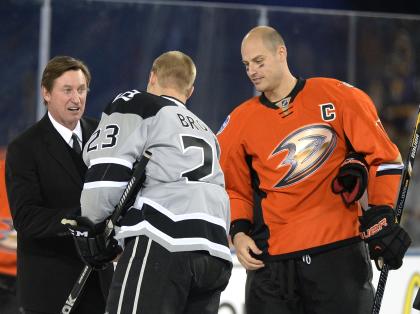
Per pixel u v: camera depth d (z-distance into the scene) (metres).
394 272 16.33
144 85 19.48
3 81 18.84
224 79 19.53
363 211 12.52
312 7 27.53
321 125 12.02
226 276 10.97
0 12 18.81
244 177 12.51
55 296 11.96
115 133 10.55
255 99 12.58
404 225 19.50
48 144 11.99
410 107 20.22
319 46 19.89
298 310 12.25
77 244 10.97
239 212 12.48
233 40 19.58
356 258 12.02
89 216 10.58
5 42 18.84
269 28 12.17
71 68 12.04
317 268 11.94
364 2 27.47
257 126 12.27
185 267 10.43
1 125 18.83
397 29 20.12
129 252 10.52
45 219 11.55
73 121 12.14
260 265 12.20
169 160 10.58
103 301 12.23
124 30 19.28
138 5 19.30
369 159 11.80
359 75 20.09
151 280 10.34
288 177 12.02
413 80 20.20
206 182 10.78
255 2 27.19
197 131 10.89
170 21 19.41
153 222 10.45
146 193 10.62
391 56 20.14
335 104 12.05
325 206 11.99
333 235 11.91
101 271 12.05
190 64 11.38
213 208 10.73
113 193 10.41
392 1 27.38
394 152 11.90
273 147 12.13
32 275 11.97
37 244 11.98
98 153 10.50
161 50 19.44
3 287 14.04
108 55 19.27
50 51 19.05
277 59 12.09
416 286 16.53
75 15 19.11
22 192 11.79
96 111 19.25
